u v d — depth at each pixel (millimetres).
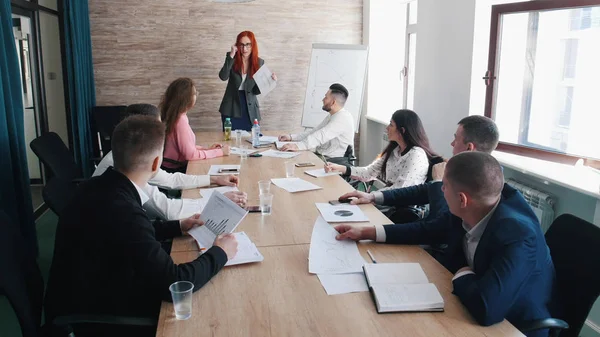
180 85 3535
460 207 1551
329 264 1696
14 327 2695
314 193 2629
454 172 1522
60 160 3104
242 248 1821
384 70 5863
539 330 1490
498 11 3221
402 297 1429
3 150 3041
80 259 1507
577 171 2740
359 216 2205
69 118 5176
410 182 2785
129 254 1479
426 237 1910
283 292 1506
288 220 2178
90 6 5352
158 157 1694
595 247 1607
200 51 5652
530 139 3172
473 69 3566
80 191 1594
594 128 2732
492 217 1537
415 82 4438
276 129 6031
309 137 4086
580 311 1593
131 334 1593
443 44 3938
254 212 2289
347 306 1424
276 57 5848
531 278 1484
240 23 5684
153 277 1462
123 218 1495
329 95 4219
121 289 1514
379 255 1790
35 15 4477
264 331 1293
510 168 3057
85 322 1431
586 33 2744
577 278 1629
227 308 1410
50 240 3902
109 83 5547
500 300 1333
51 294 1553
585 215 2613
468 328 1312
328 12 5852
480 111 3631
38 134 4602
